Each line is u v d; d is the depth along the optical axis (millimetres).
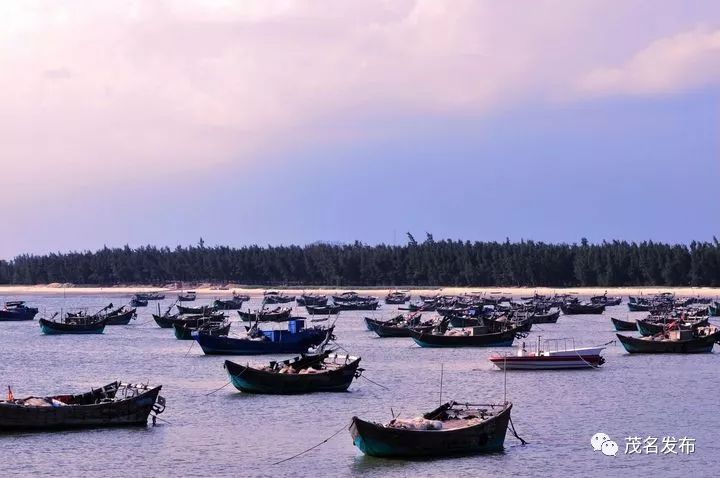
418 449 64812
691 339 131125
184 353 140500
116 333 186500
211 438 72938
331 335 118875
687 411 84188
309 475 62375
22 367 123625
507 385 100500
